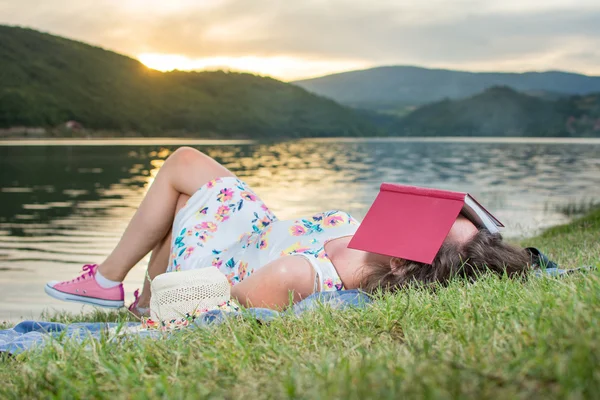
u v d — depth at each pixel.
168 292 2.74
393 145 82.56
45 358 2.21
